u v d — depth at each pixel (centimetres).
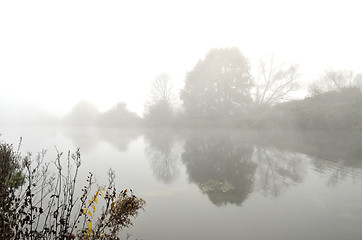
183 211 635
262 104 3516
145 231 520
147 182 922
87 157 1488
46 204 588
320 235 500
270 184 861
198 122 3962
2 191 318
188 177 989
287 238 490
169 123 4375
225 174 1016
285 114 2678
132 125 5200
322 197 718
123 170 1129
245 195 755
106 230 478
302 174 971
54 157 1397
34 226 453
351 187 795
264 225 550
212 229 532
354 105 2075
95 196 337
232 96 3725
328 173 966
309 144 1702
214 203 691
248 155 1421
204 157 1433
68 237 293
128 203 330
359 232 508
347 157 1236
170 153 1627
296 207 650
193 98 4044
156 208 655
